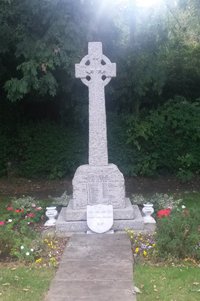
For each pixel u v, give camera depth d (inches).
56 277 149.6
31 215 220.5
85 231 205.3
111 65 215.5
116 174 211.6
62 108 370.6
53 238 195.6
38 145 373.7
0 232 183.8
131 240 190.1
